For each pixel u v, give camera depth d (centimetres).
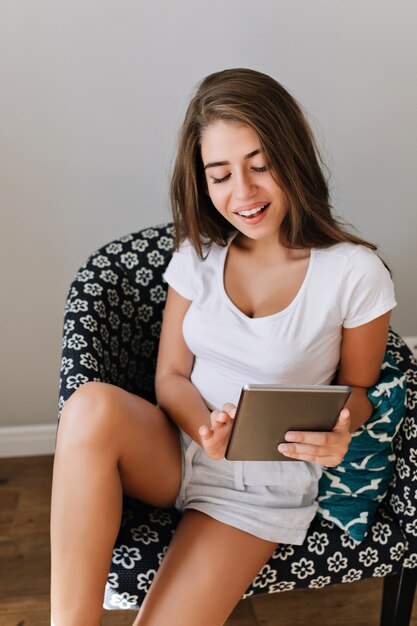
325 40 176
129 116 177
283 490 128
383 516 132
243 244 135
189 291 136
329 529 129
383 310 125
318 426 109
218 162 120
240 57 175
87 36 168
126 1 166
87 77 172
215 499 125
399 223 198
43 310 195
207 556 118
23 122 174
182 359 139
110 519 115
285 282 129
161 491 129
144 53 171
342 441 111
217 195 124
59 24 167
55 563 114
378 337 128
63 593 114
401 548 129
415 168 193
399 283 206
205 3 169
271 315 128
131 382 155
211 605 115
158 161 182
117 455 117
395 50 179
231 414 116
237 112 115
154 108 177
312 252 128
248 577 120
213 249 137
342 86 181
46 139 177
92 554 113
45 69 170
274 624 161
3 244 186
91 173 181
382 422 128
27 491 198
